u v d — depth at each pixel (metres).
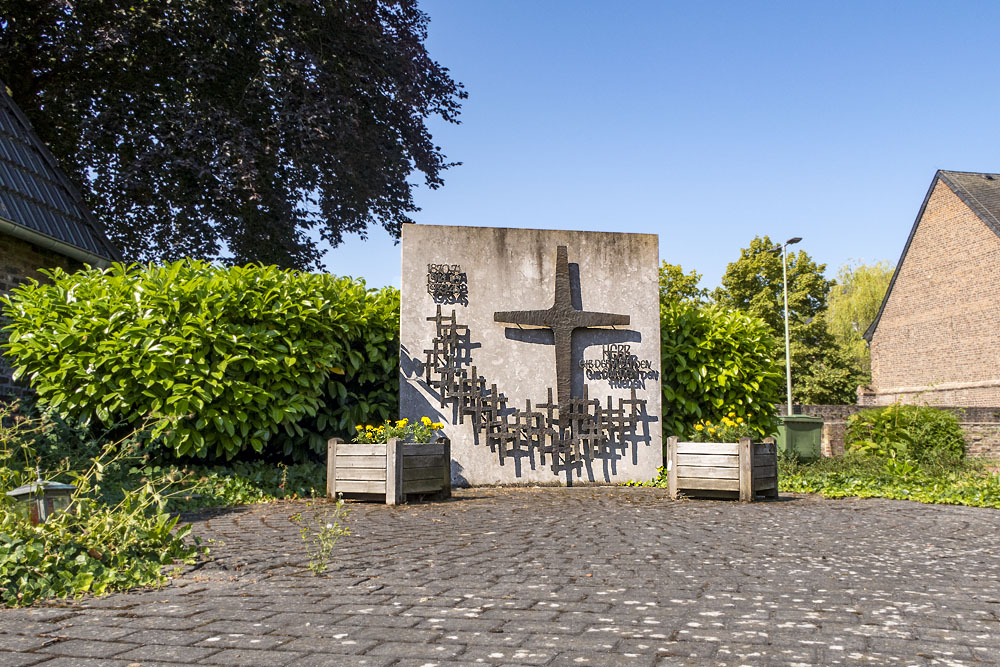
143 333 9.27
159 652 3.03
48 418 8.88
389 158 17.95
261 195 15.70
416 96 18.33
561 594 4.09
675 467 9.61
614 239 12.05
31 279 10.12
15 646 3.12
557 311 11.55
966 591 4.25
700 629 3.36
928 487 11.40
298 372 10.02
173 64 16.02
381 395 11.45
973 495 10.32
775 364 13.21
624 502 9.16
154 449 9.66
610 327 11.82
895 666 2.84
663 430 12.37
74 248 11.13
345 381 11.16
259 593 4.12
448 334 11.28
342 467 8.99
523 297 11.62
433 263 11.44
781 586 4.33
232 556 5.25
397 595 4.07
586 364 11.69
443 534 6.46
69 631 3.35
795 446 17.53
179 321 9.55
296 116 15.37
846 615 3.63
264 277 10.30
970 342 35.59
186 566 4.86
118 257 12.60
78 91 16.25
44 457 8.20
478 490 10.66
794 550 5.71
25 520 4.55
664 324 12.64
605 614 3.64
